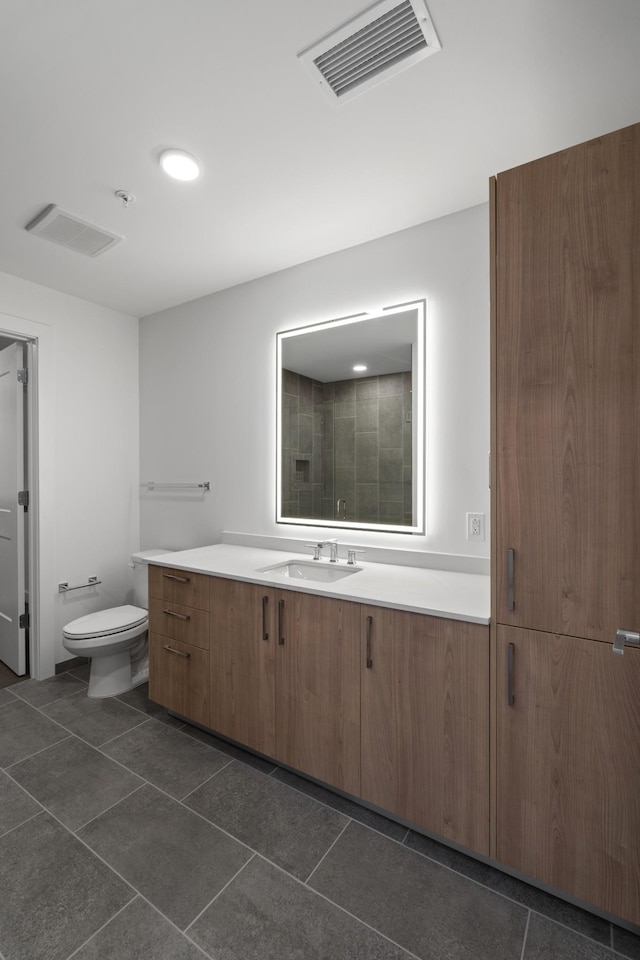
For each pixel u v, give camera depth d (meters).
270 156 1.69
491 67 1.31
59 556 2.93
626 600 1.19
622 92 1.40
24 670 2.85
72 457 3.00
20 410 2.84
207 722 2.09
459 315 2.06
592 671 1.23
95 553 3.13
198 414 3.05
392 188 1.89
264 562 2.26
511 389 1.33
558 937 1.22
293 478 2.60
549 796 1.29
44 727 2.25
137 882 1.38
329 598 1.70
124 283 2.80
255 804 1.73
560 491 1.26
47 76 1.34
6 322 2.64
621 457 1.19
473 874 1.42
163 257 2.47
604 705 1.22
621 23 1.17
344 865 1.45
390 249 2.24
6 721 2.31
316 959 1.17
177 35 1.22
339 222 2.14
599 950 1.19
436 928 1.25
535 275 1.29
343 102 1.43
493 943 1.21
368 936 1.23
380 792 1.59
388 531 2.26
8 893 1.34
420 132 1.58
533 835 1.32
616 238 1.18
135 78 1.35
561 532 1.26
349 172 1.79
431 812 1.49
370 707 1.61
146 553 2.92
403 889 1.37
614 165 1.19
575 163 1.24
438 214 2.08
